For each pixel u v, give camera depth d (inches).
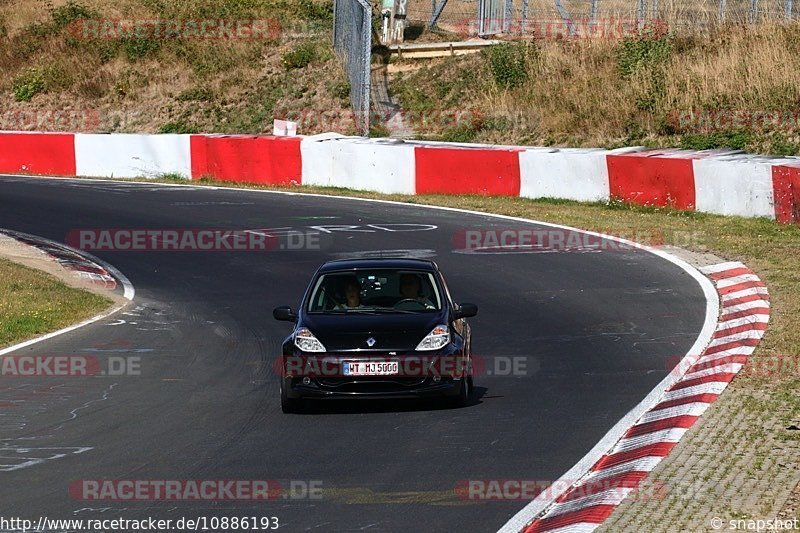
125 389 1606.8
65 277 2687.0
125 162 4488.2
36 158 4670.3
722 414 1284.4
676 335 1793.8
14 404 1524.4
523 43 4847.4
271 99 5118.1
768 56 4151.1
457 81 4776.1
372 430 1317.7
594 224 2942.9
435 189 3673.7
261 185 4116.6
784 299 1990.7
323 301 1515.7
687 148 3828.7
